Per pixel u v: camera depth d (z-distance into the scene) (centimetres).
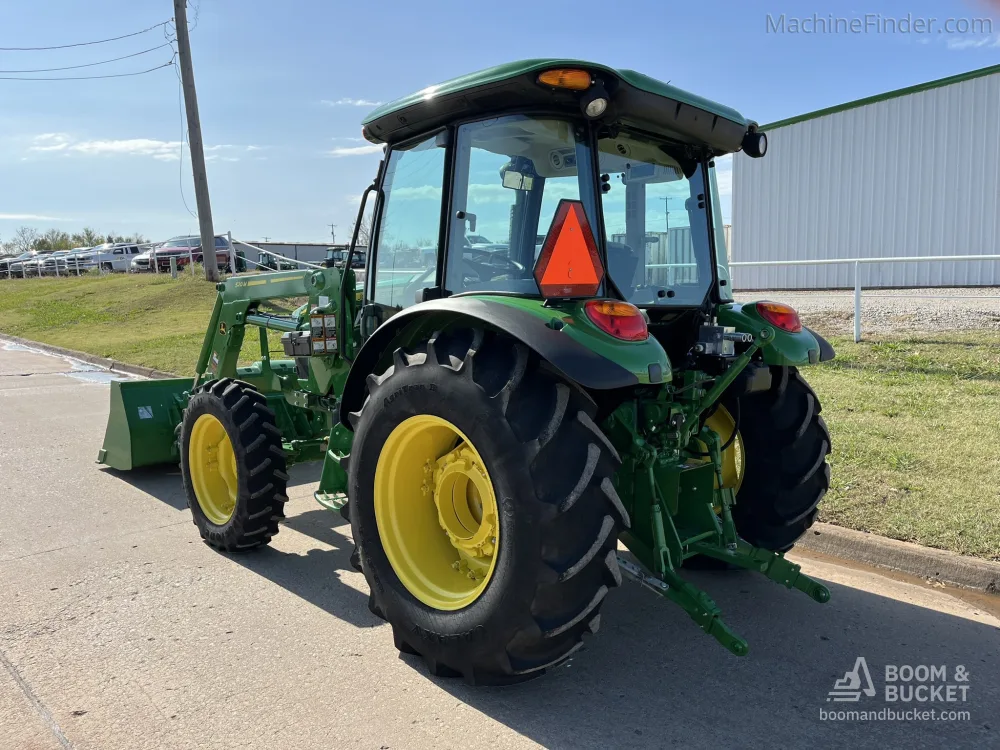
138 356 1320
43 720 265
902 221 1570
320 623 342
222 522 431
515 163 300
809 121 1681
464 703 274
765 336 307
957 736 251
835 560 409
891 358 795
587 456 253
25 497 544
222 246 2603
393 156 354
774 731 256
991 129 1438
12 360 1434
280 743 251
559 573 246
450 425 268
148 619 346
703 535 327
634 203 325
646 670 297
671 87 300
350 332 403
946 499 430
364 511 304
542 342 246
